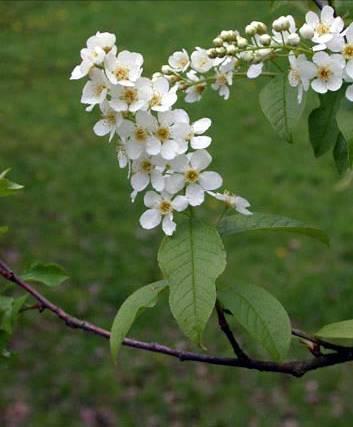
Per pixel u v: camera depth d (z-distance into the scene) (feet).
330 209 26.96
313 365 6.48
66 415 19.04
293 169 29.68
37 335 21.36
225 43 6.66
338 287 22.89
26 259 24.75
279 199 27.84
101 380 19.97
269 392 19.56
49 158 31.19
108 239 25.94
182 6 45.52
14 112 34.73
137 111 5.75
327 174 29.12
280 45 6.34
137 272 24.20
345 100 6.55
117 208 27.71
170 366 20.43
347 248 24.73
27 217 27.04
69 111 34.83
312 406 19.07
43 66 34.42
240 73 6.77
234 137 32.42
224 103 35.01
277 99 6.44
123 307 5.87
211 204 27.32
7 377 19.98
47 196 28.37
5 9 25.95
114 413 19.19
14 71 32.12
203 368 20.38
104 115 5.84
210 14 44.16
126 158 5.98
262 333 5.71
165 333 21.34
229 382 19.94
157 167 5.85
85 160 30.99
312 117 6.85
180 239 5.77
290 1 9.15
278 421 18.74
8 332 7.20
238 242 25.39
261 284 23.40
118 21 43.55
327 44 6.08
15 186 6.66
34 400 19.39
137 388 19.86
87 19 42.63
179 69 6.81
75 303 22.62
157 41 41.52
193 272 5.61
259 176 29.50
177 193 6.04
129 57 5.75
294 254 24.63
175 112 5.82
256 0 44.96
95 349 20.99
